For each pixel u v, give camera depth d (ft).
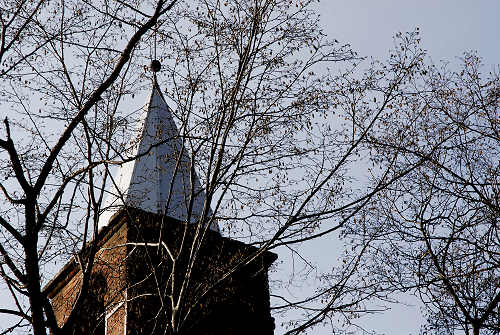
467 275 62.69
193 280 70.23
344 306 61.05
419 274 64.34
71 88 62.03
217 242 70.33
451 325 63.98
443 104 66.08
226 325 89.76
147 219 87.20
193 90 62.69
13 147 51.72
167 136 74.33
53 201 53.06
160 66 62.90
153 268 63.31
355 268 62.75
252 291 92.02
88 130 62.44
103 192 61.98
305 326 60.44
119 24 59.93
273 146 61.82
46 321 52.21
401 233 65.46
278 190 62.59
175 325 57.62
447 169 65.05
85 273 56.75
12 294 53.01
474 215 65.82
